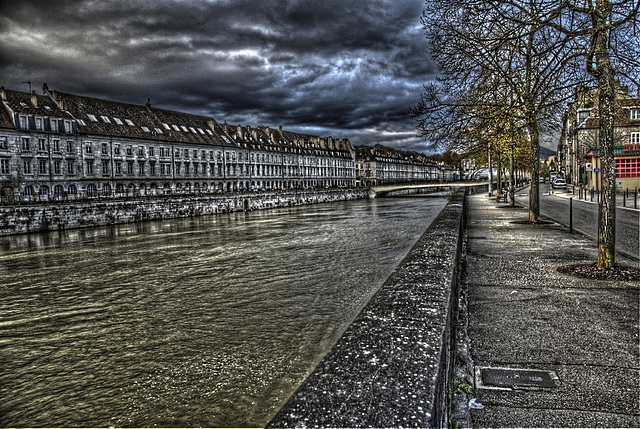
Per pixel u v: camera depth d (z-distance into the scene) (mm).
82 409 7277
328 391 1617
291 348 9383
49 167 49688
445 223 8875
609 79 7375
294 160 102375
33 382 8352
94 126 55938
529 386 3559
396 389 1599
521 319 5324
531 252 10312
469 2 9375
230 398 7285
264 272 17719
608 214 7770
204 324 11289
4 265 20672
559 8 7637
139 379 8227
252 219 45906
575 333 4762
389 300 2957
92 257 22516
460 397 3309
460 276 7598
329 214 50656
